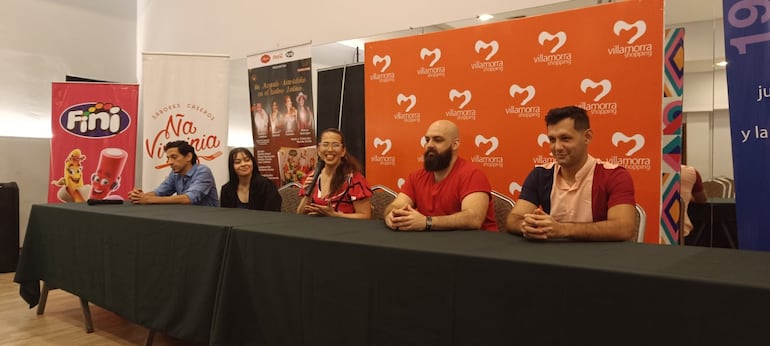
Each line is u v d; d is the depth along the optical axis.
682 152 2.53
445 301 1.28
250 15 4.78
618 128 2.33
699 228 2.50
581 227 1.46
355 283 1.45
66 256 2.61
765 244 1.73
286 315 1.63
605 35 2.35
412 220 1.72
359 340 1.45
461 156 2.80
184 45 5.45
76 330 2.75
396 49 3.03
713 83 2.42
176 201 3.02
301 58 3.90
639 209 2.04
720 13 2.40
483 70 2.72
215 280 1.80
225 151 4.15
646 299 1.02
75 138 4.49
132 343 2.56
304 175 3.92
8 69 4.98
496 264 1.21
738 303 0.92
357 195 2.59
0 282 3.87
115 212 2.37
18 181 4.84
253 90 4.24
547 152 2.54
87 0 5.59
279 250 1.65
